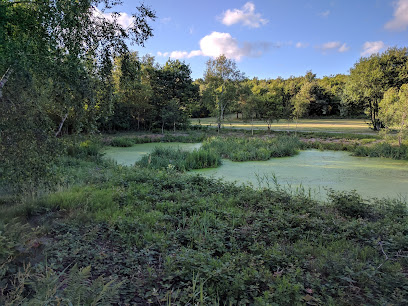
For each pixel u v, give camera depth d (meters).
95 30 4.93
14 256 3.06
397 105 17.53
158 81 35.94
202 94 42.16
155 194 7.14
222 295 2.99
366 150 17.05
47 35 4.58
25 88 4.38
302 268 3.56
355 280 3.24
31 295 2.57
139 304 2.79
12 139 4.34
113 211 5.55
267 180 10.16
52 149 4.89
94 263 3.49
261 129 34.50
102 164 12.33
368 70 31.48
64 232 4.45
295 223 5.17
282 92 63.59
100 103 5.52
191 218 5.42
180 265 3.45
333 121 48.06
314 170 12.21
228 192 7.68
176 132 32.41
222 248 4.07
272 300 2.79
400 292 2.96
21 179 4.91
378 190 8.68
